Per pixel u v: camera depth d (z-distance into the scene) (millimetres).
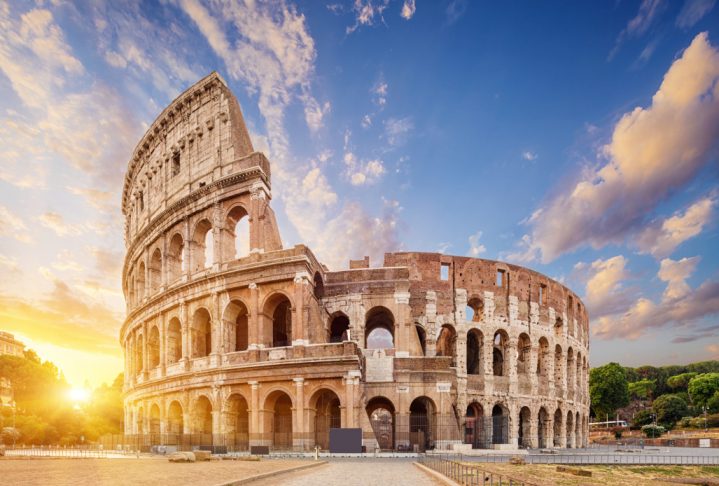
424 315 79062
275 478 33844
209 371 64750
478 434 79125
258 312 63969
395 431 66250
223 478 31141
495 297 83312
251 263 65125
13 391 124312
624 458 61750
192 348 69500
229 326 67000
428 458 48938
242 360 63500
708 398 168750
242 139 73312
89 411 115062
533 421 82812
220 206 70375
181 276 73062
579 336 103000
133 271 91750
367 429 61125
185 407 67625
